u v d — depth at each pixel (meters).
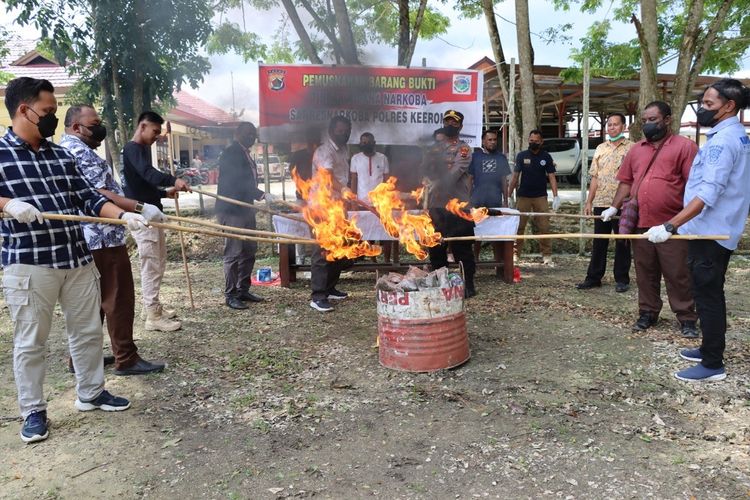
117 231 4.02
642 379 4.02
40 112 3.06
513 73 9.09
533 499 2.65
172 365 4.45
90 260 3.49
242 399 3.79
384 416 3.52
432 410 3.59
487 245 9.45
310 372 4.27
